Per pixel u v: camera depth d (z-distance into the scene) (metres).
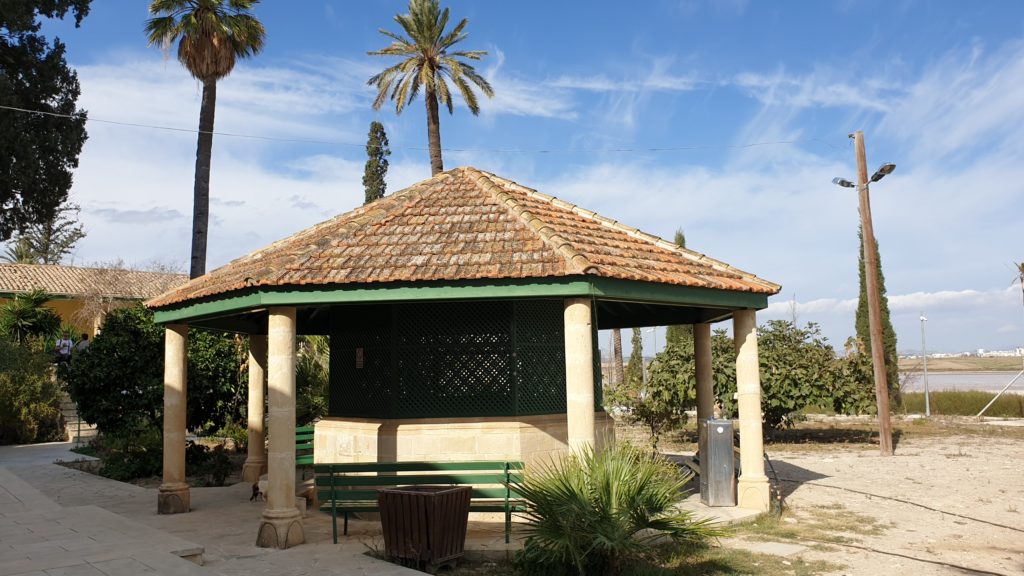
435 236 9.87
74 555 7.30
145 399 17.66
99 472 16.36
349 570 7.48
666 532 7.36
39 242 54.41
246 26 26.02
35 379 25.50
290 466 8.79
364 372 10.86
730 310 11.34
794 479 14.06
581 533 7.00
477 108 33.94
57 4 28.12
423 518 7.68
